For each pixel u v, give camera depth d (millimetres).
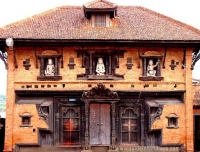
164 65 24469
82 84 24156
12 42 22297
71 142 24016
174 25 26031
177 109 24109
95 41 23109
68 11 28578
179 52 24594
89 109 23953
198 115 27422
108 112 24094
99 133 23984
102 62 24422
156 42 23344
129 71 24359
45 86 24047
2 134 26156
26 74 24078
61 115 24109
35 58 24125
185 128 24062
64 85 24062
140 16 27844
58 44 23547
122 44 23734
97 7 25266
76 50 24188
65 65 24250
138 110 24359
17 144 23500
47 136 23891
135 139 24250
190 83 24375
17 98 24062
